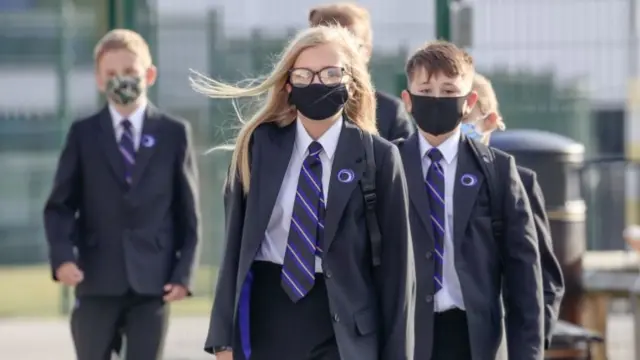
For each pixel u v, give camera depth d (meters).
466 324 8.62
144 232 11.08
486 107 10.11
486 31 16.94
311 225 7.54
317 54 7.57
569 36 17.42
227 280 7.68
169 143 11.27
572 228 12.26
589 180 18.61
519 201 8.79
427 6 17.55
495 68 17.28
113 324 11.15
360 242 7.56
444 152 8.84
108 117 11.23
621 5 17.36
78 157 11.17
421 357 8.51
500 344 8.67
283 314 7.57
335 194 7.52
